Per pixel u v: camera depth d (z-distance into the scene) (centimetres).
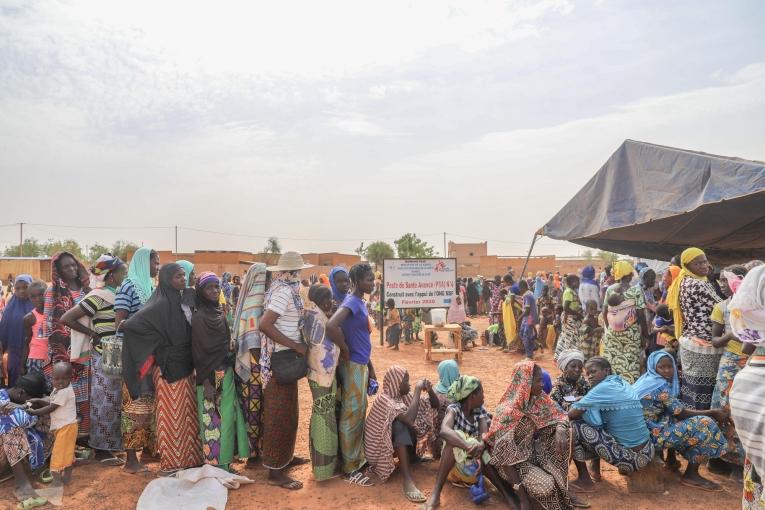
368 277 558
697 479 533
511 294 1411
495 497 513
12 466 513
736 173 799
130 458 561
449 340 1509
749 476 297
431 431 584
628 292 732
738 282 368
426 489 531
